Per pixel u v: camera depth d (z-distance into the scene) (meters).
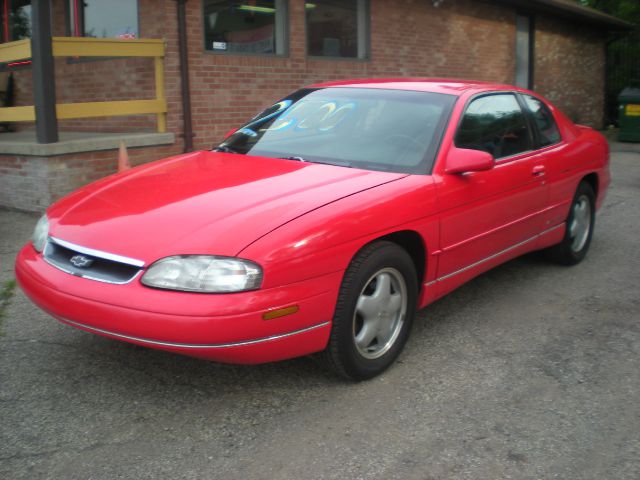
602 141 5.86
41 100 6.83
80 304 2.93
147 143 7.89
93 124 9.31
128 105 7.73
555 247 5.41
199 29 8.55
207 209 3.12
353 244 3.13
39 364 3.57
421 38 12.47
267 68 9.52
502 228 4.34
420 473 2.64
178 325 2.74
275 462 2.71
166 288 2.80
